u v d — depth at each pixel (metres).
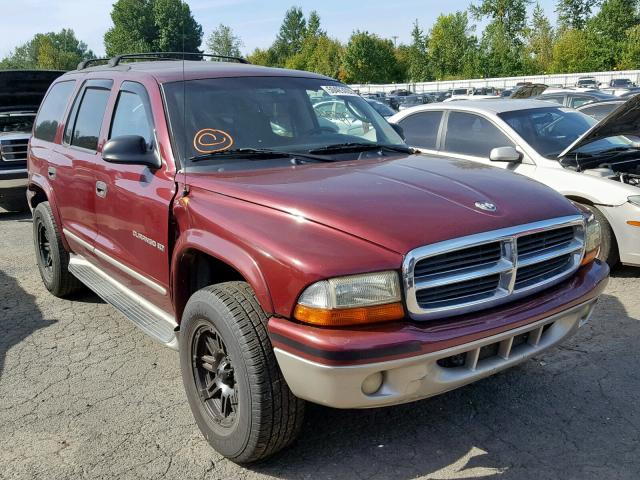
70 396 3.89
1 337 4.87
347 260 2.61
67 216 4.98
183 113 3.77
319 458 3.19
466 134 6.99
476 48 67.62
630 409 3.57
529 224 2.98
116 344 4.68
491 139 6.72
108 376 4.16
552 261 3.18
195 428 3.50
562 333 3.19
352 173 3.39
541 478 2.98
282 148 3.83
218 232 3.05
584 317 3.38
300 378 2.67
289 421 2.90
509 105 7.04
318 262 2.61
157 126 3.76
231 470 3.10
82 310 5.41
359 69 72.56
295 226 2.82
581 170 6.08
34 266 6.91
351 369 2.54
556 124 6.76
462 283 2.81
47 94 5.88
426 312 2.70
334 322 2.58
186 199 3.35
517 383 3.90
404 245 2.66
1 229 9.05
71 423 3.57
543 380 3.94
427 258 2.69
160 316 3.84
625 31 57.38
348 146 3.99
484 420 3.50
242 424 2.91
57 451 3.29
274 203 2.97
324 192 3.04
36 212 5.56
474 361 2.82
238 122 3.86
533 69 64.25
